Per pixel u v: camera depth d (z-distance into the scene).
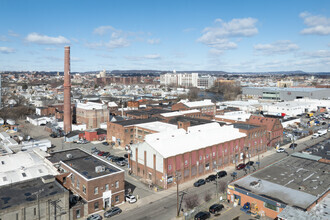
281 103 193.62
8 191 48.31
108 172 57.19
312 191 54.03
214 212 52.91
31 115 163.38
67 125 123.38
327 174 62.88
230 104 195.88
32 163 61.09
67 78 120.94
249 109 184.00
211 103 164.12
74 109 153.12
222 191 62.50
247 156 89.06
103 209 54.72
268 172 64.38
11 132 125.50
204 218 50.53
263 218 50.78
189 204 55.12
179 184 68.25
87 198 52.62
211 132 83.31
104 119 137.88
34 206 44.47
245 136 87.62
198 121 111.00
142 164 72.31
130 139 103.31
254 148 92.69
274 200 50.25
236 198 56.62
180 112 132.12
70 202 52.44
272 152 98.38
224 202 57.72
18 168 57.94
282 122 137.25
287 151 99.38
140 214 53.22
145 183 69.00
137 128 102.88
